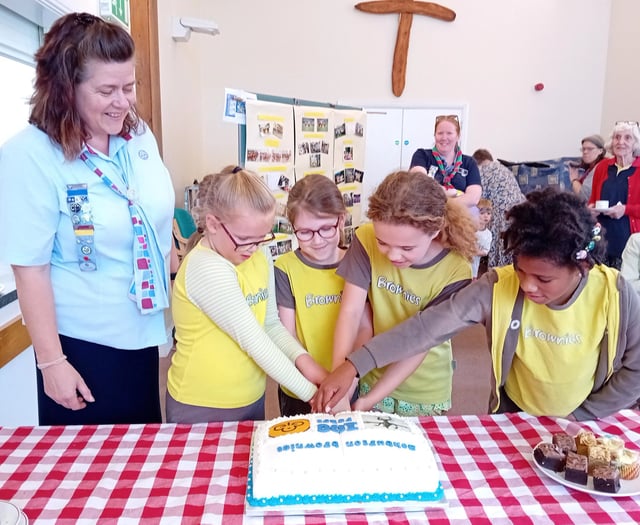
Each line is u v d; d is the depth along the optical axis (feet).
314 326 4.78
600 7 17.13
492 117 17.72
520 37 17.30
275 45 16.97
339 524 2.75
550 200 3.17
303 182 4.44
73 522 2.74
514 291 3.70
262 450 3.03
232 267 3.83
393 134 17.69
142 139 4.30
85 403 4.10
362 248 4.43
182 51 14.17
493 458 3.34
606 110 17.57
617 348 3.55
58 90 3.55
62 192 3.75
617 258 10.75
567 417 3.85
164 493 2.97
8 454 3.32
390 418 3.34
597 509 2.88
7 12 6.31
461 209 4.20
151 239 4.15
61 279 3.98
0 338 5.28
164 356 10.66
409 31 16.93
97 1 7.36
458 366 10.16
